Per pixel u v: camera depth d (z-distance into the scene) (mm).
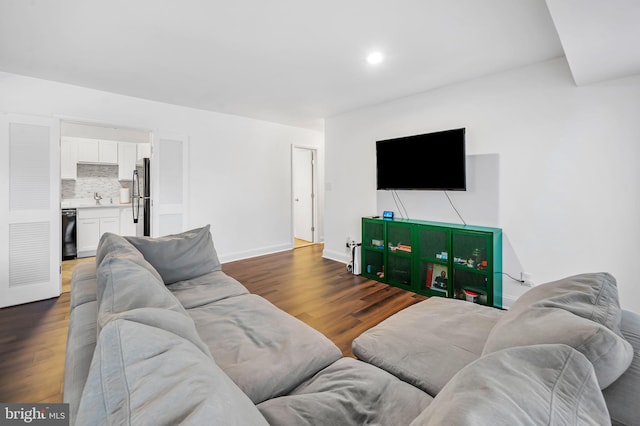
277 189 5352
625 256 2373
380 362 1339
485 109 3055
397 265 3635
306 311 2869
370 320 2678
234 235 4805
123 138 5438
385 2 1860
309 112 4484
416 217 3707
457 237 3057
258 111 4445
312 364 1277
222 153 4605
